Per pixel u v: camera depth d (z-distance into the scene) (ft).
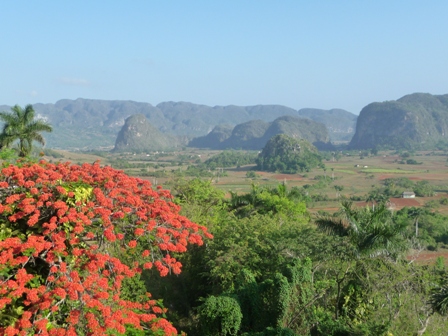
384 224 53.78
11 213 26.35
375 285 51.70
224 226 79.51
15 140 118.93
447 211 284.00
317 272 61.16
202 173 552.82
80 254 26.02
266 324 49.80
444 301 46.06
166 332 28.48
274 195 122.52
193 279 70.69
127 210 28.45
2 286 23.57
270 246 65.21
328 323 48.96
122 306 28.60
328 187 419.95
